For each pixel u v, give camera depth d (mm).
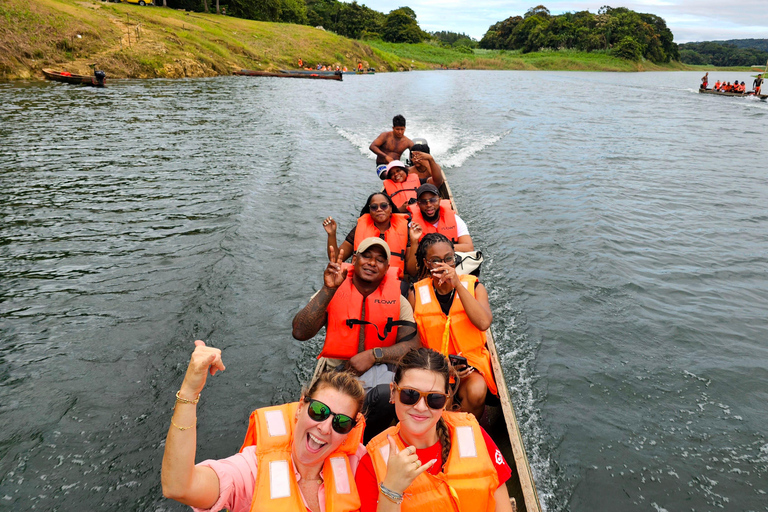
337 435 2064
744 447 4266
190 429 1883
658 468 4035
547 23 109000
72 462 3787
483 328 3635
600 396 4809
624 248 8094
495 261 7461
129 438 4035
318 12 95688
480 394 3566
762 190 11508
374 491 2227
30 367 4805
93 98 22438
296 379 4789
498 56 99250
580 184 11648
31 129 15305
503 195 10602
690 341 5691
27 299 5961
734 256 7934
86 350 5082
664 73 97625
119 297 6059
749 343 5688
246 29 51688
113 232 7922
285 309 5910
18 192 9656
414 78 51969
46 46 29875
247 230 8102
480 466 2275
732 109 28297
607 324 5961
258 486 2072
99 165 11727
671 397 4832
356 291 3695
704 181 12188
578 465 4035
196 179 10883
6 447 3893
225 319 5672
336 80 43344
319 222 8609
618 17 106250
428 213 5414
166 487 1876
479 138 17109
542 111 24984
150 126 16688
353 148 14781
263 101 24688
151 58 34094
